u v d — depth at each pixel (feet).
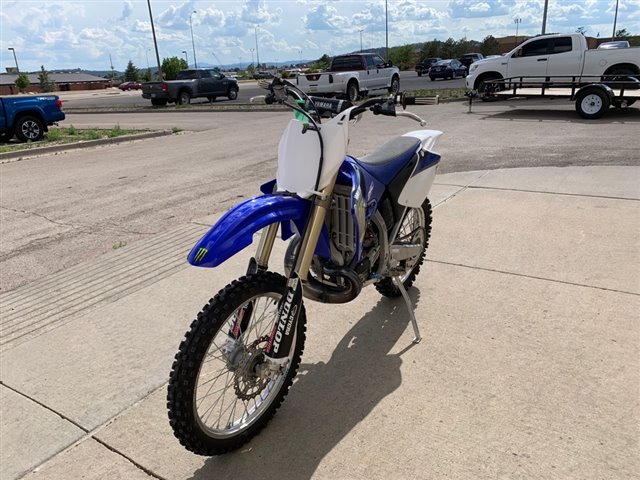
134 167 33.55
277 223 9.03
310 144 8.64
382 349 11.24
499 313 12.25
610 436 8.39
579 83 43.09
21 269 17.21
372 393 9.87
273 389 9.23
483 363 10.48
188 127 54.29
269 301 9.99
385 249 10.57
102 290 15.03
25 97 48.42
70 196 26.53
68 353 11.89
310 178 8.57
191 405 7.88
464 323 11.97
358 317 12.62
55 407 10.08
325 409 9.55
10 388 10.76
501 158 28.12
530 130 37.47
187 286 14.85
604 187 21.31
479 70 57.93
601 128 36.99
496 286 13.52
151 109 78.64
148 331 12.59
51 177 31.81
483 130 38.40
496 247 15.97
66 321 13.34
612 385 9.57
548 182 22.62
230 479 8.17
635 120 40.57
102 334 12.59
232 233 7.83
